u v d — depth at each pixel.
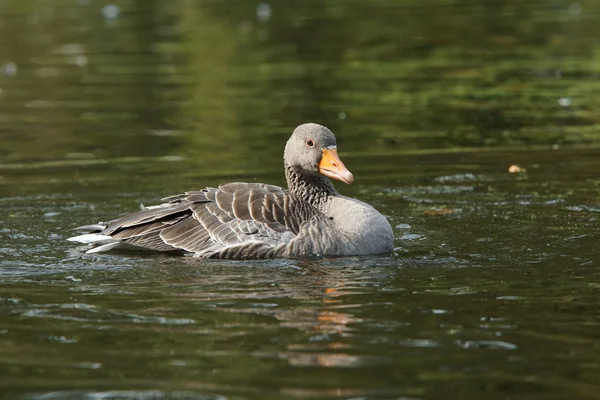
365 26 33.88
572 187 16.62
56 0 40.66
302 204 13.48
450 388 8.16
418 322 9.89
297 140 14.04
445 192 16.58
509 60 28.41
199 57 30.12
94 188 17.11
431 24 33.94
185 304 10.67
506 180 17.25
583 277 11.49
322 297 10.88
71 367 8.75
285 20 35.34
